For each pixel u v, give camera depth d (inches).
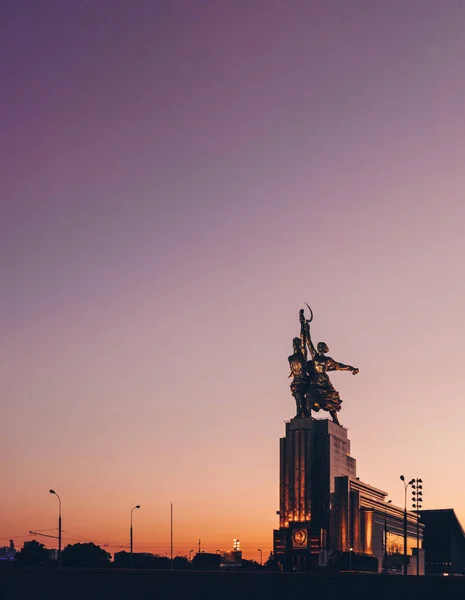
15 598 2925.7
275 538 7815.0
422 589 2475.4
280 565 7682.1
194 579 2733.8
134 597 2780.5
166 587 2753.4
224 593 2687.0
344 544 7588.6
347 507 7736.2
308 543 7618.1
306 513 7760.8
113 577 2822.3
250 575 2679.6
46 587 2903.5
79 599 2842.0
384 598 2513.5
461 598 2429.9
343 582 2571.4
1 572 2974.9
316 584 2598.4
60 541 5639.8
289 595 2618.1
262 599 2652.6
